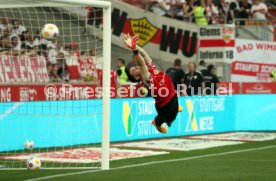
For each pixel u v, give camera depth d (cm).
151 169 2220
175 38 3966
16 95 2772
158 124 1995
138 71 1925
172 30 3956
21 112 2783
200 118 3569
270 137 3434
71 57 3062
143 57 1956
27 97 2806
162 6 4191
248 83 3800
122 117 3177
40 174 2088
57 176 2041
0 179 1978
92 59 3097
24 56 2858
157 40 3916
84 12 3334
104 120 2222
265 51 3991
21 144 2777
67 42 3241
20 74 2820
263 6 4747
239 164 2370
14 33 2995
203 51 3853
